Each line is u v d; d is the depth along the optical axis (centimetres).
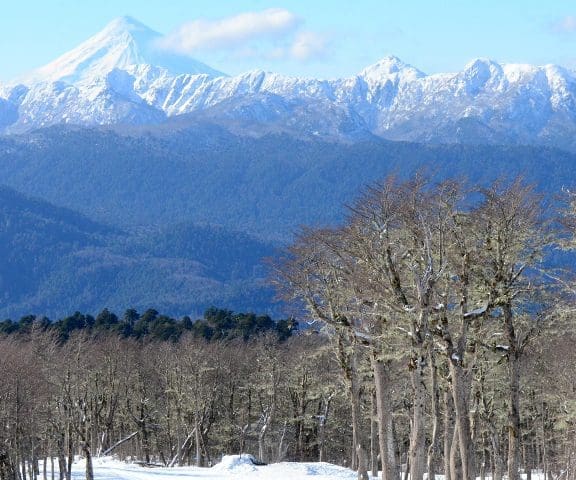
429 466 8019
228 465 13088
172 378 16025
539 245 6938
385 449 7800
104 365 16200
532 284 7012
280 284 8731
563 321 7044
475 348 7288
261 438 15388
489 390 9250
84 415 11831
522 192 7100
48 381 13075
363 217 7612
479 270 6906
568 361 9094
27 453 12812
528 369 8931
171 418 16238
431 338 7044
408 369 7294
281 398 16362
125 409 16725
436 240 7181
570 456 10244
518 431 6962
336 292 8388
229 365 17012
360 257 7531
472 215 7062
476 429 8350
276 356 15975
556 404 10056
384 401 7844
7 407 11450
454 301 7525
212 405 16125
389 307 7119
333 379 14075
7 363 11850
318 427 16038
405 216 7262
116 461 15512
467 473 6594
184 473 12875
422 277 7225
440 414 9306
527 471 12131
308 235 9206
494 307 6831
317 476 11650
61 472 11675
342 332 8481
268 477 11675
